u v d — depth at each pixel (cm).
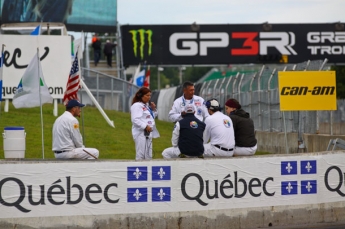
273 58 9931
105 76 8169
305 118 4534
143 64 9825
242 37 9919
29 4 8394
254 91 5581
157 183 2445
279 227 2569
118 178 2408
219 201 2512
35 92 3353
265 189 2580
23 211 2334
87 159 2495
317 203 2664
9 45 5284
